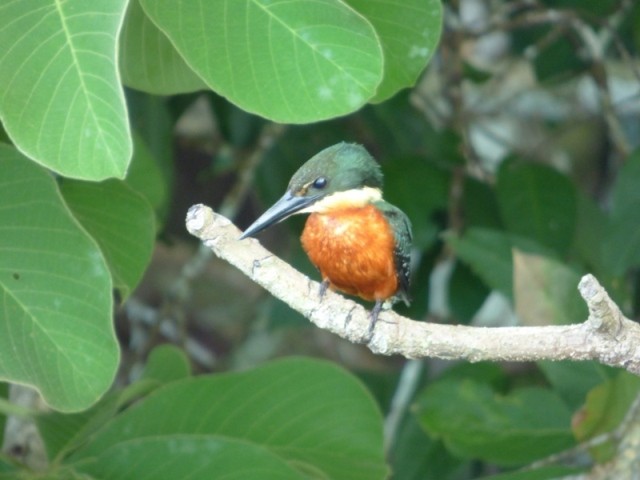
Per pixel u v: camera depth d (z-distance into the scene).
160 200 9.91
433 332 6.32
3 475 8.10
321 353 17.70
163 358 9.80
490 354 6.30
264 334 16.72
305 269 12.55
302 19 6.24
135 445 8.10
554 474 8.95
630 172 11.44
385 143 13.53
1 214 6.95
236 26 6.27
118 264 8.20
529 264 9.70
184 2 6.30
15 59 5.76
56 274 6.96
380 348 6.37
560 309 9.64
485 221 12.59
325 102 6.21
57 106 5.71
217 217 6.27
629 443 8.77
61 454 8.37
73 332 6.95
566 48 13.95
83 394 6.91
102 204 8.10
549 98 16.70
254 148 14.19
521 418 10.09
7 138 7.68
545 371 9.83
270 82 6.24
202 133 16.64
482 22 16.03
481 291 12.45
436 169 12.23
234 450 8.07
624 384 9.07
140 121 11.87
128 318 16.92
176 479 8.04
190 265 14.48
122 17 5.71
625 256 11.36
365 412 8.84
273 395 8.77
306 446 8.70
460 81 13.72
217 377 8.71
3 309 6.94
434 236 12.05
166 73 7.56
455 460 12.16
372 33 6.20
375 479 8.74
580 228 13.04
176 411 8.60
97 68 5.69
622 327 6.17
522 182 12.23
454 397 10.17
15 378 6.82
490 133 14.32
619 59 15.20
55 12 5.77
